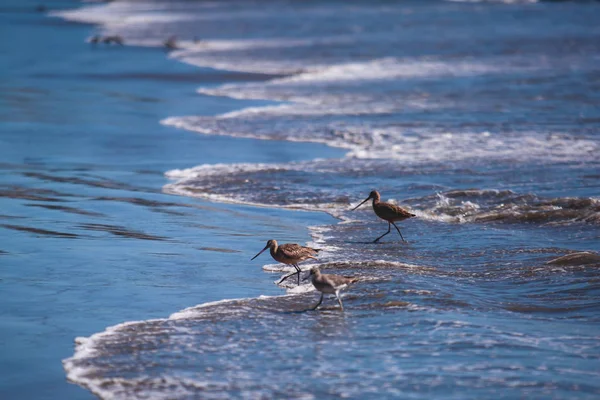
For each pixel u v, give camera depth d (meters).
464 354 16.23
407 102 58.47
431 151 41.72
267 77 78.19
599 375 15.12
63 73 80.69
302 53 98.81
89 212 29.97
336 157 41.41
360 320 18.52
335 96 63.19
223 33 133.88
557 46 97.12
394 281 21.61
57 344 17.06
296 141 46.16
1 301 19.75
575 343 16.88
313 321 18.50
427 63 83.81
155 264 23.31
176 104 61.31
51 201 31.62
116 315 18.91
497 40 106.75
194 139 47.09
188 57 97.81
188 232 27.44
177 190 34.47
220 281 21.89
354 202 32.69
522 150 41.06
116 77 78.12
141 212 30.23
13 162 39.78
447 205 31.39
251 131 49.44
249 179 36.38
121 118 54.44
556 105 54.41
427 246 26.20
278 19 161.38
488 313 19.14
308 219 30.19
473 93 61.31
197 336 17.50
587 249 25.33
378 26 137.38
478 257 24.70
